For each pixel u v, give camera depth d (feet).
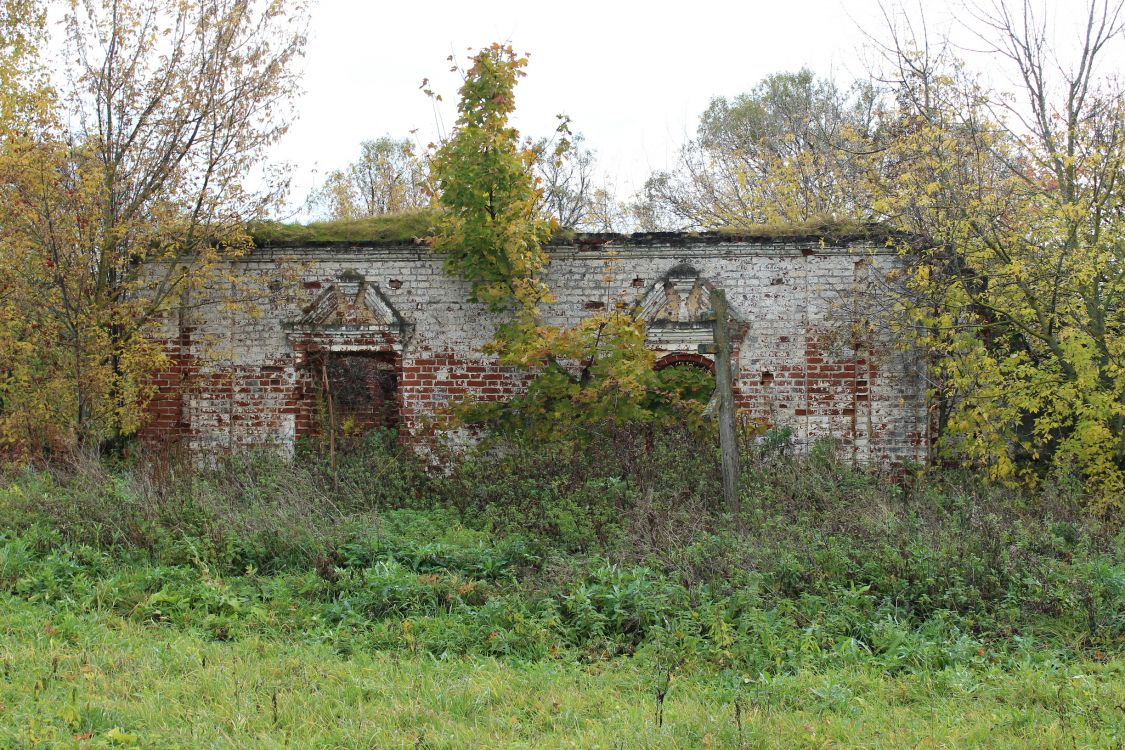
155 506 31.58
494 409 43.09
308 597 26.61
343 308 45.03
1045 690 20.08
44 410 42.22
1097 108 39.01
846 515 32.40
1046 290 38.58
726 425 33.96
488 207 41.50
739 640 23.20
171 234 44.47
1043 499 35.86
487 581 27.89
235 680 19.71
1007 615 24.68
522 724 18.19
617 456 38.58
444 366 44.65
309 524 30.86
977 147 40.91
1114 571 26.43
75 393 42.98
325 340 45.09
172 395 45.29
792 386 43.65
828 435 43.34
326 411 45.57
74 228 41.29
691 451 39.45
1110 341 37.76
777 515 32.71
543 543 30.66
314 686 19.76
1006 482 38.58
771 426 43.27
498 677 20.66
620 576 26.03
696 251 43.96
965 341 40.16
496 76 41.16
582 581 25.93
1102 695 19.75
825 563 27.43
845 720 18.54
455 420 43.24
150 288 45.16
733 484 33.88
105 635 22.68
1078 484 37.24
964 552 27.66
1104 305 38.52
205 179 45.34
